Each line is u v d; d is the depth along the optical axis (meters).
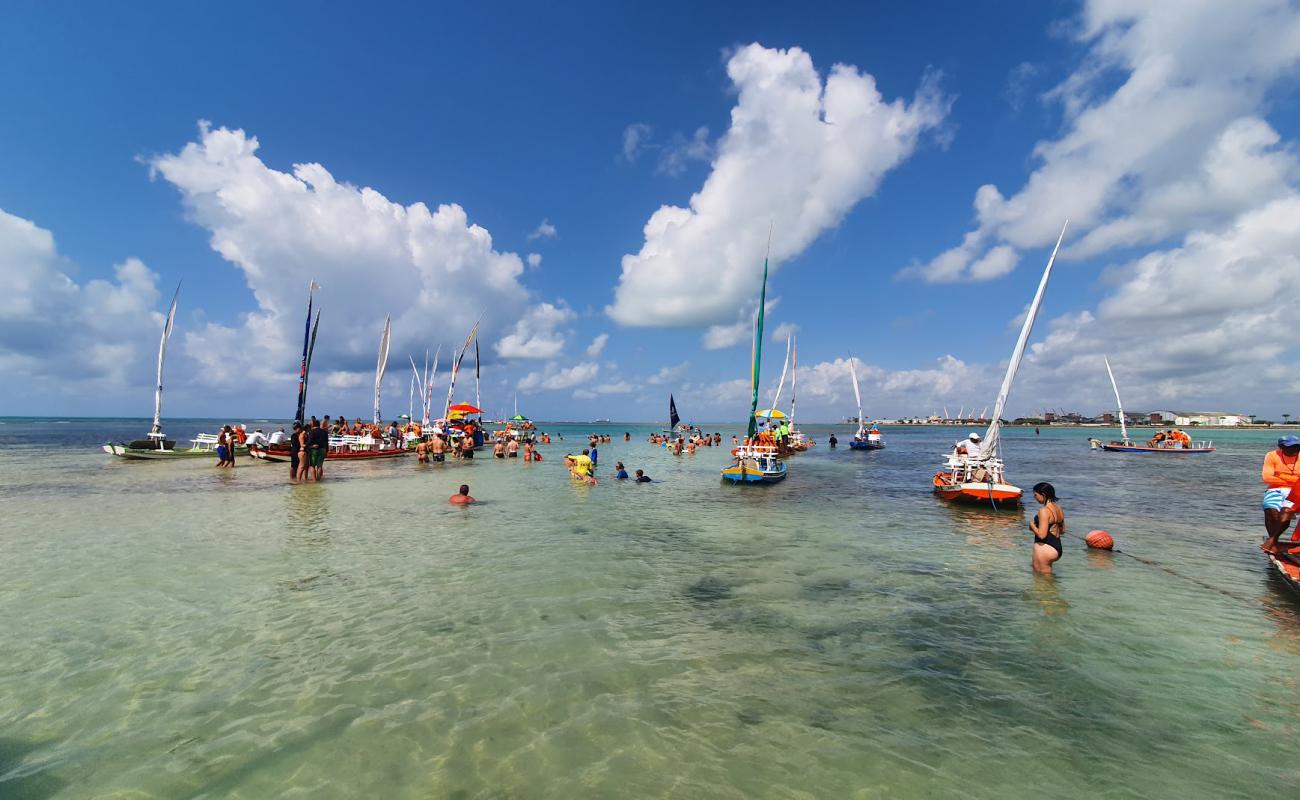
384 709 4.84
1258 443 72.94
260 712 4.76
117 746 4.23
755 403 24.17
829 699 5.12
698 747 4.32
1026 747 4.38
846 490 21.14
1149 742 4.46
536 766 4.05
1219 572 9.60
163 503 15.89
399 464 30.92
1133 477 27.50
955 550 11.16
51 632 6.42
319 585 8.35
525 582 8.66
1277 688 5.39
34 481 20.94
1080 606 7.78
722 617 7.24
